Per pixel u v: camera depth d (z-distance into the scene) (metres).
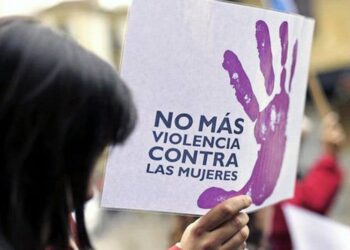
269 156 1.91
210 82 1.75
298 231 3.78
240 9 1.77
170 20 1.68
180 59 1.71
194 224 1.72
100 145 1.31
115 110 1.32
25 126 1.24
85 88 1.28
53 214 1.29
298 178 4.96
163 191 1.73
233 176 1.82
